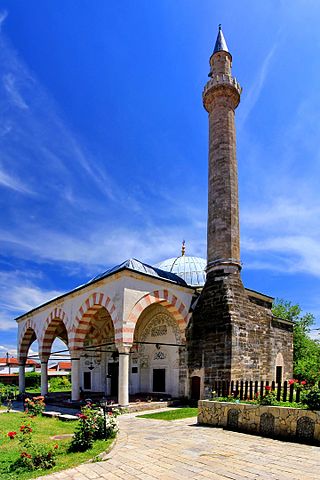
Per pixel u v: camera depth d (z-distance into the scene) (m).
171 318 21.83
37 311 27.11
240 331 18.27
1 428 12.72
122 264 21.30
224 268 19.66
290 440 9.22
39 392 30.02
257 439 9.45
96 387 25.95
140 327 23.41
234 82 23.16
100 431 9.63
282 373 21.94
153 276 19.11
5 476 6.90
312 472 6.60
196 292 21.56
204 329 18.97
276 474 6.53
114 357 24.91
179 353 20.50
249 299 21.33
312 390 9.36
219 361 17.75
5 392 25.23
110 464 7.44
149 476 6.63
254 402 10.79
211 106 23.33
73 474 6.86
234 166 21.86
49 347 25.80
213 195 21.31
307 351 40.84
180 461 7.52
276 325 22.23
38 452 7.89
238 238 20.73
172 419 13.88
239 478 6.37
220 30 25.73
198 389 19.08
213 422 11.70
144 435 10.54
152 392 22.11
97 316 26.17
